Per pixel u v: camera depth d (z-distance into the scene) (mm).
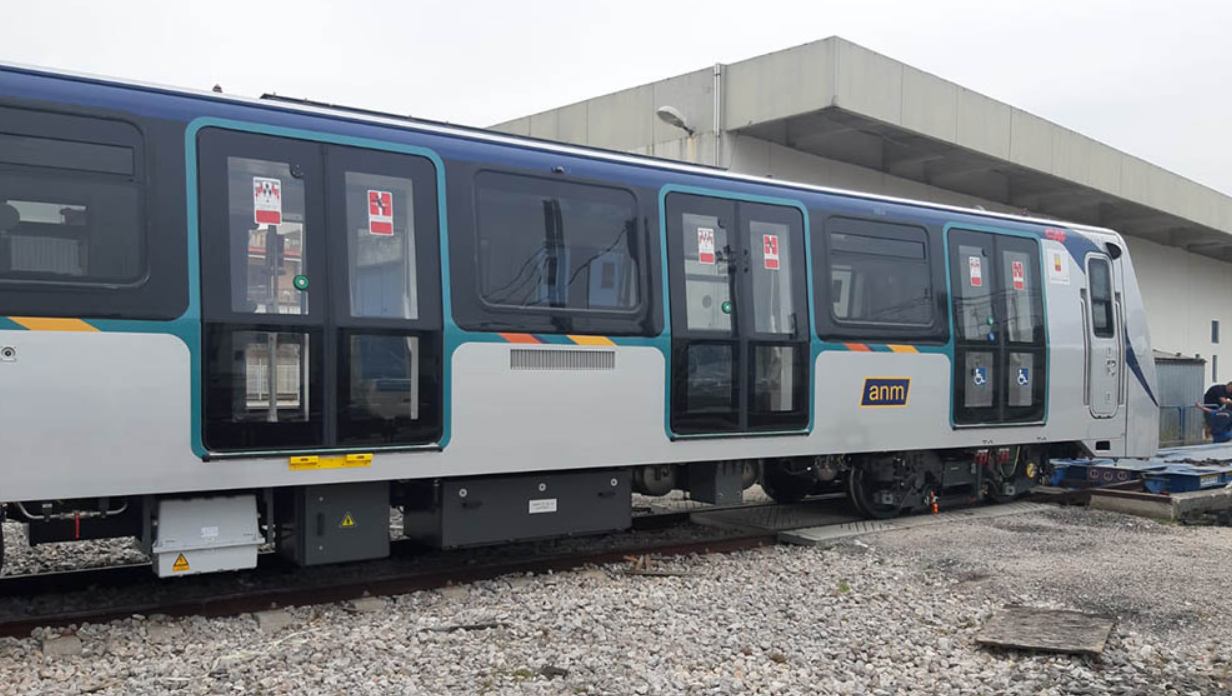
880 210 8883
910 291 9039
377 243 6160
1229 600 6301
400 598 6297
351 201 6082
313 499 6055
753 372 7855
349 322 5992
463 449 6418
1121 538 8461
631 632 5539
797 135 15062
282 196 5836
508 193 6738
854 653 5289
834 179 16500
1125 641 5492
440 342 6336
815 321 8273
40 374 5047
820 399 8273
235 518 5801
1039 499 11062
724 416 7664
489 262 6605
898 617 6039
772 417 7953
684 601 6281
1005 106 16688
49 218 5121
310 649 5074
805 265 8250
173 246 5441
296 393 5805
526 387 6688
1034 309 10117
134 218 5355
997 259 9828
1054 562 7402
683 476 8273
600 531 7340
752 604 6262
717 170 7914
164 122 5484
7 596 5984
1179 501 9820
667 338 7363
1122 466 11898
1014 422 9859
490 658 4969
